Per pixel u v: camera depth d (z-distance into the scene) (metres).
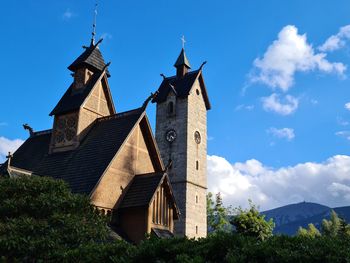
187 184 58.25
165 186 31.08
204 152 64.62
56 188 20.53
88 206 20.78
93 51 40.22
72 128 35.72
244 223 67.81
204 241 10.52
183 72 68.50
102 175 28.78
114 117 35.88
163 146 62.62
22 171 29.23
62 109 36.97
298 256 8.66
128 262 10.30
